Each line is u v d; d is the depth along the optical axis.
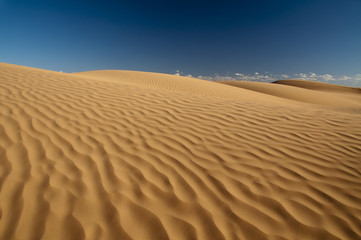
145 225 1.92
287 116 4.62
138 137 3.37
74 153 2.82
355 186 2.40
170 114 4.41
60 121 3.63
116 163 2.70
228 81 42.91
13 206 1.99
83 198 2.14
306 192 2.33
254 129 3.87
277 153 3.06
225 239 1.84
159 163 2.76
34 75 6.66
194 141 3.35
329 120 4.41
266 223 1.99
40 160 2.62
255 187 2.40
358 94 49.34
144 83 15.91
